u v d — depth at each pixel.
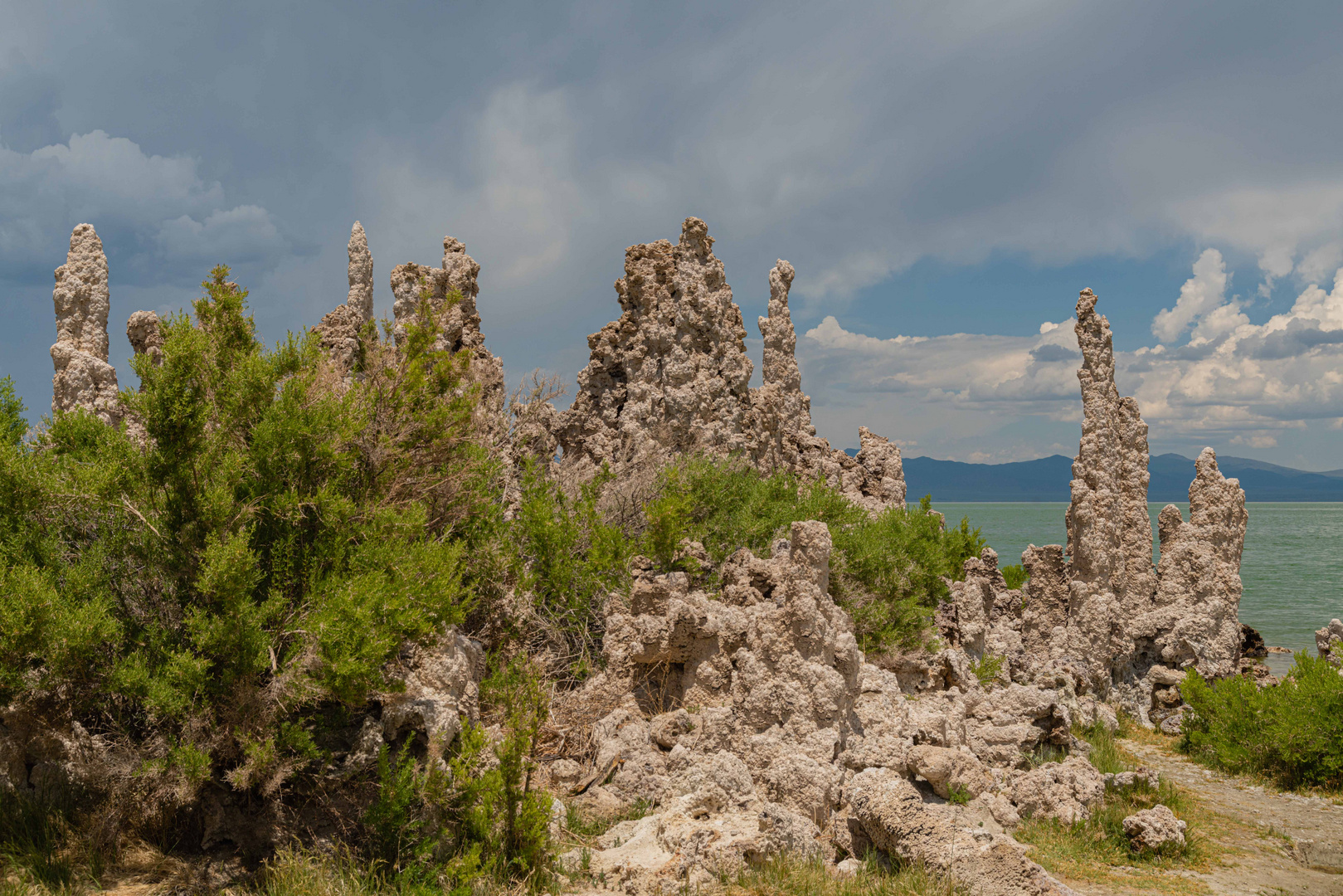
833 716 11.16
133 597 9.57
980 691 16.19
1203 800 14.29
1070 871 10.36
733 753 10.90
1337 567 93.06
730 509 18.53
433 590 9.67
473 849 8.27
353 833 9.16
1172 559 22.20
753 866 9.01
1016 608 24.06
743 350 24.69
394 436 12.13
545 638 14.47
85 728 9.40
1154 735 19.39
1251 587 72.94
